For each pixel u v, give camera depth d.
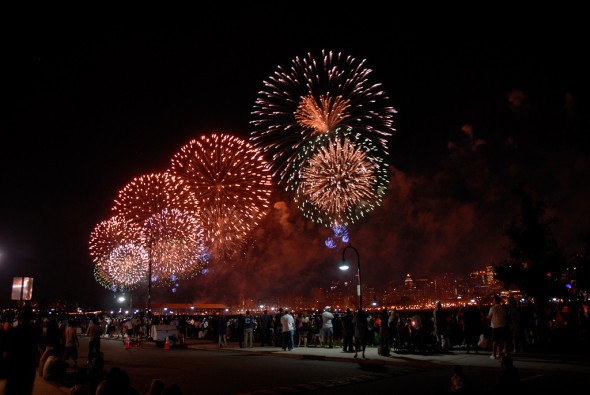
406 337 23.23
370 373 17.41
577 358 18.34
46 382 16.41
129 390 8.88
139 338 37.59
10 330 9.70
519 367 16.58
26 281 19.39
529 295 24.14
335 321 27.64
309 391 14.15
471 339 21.56
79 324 56.31
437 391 10.95
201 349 31.52
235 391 14.48
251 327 30.25
